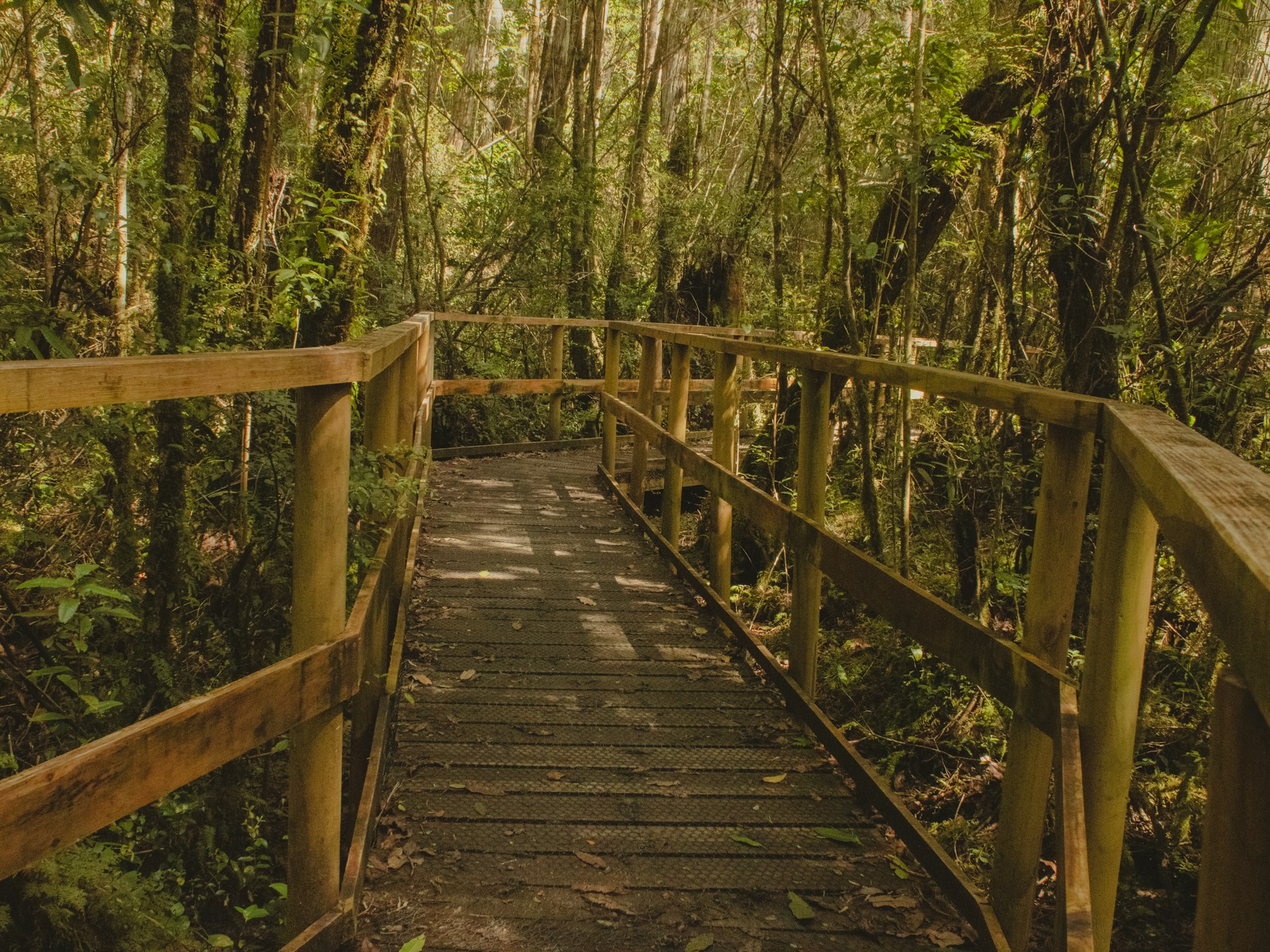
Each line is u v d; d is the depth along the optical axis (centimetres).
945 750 449
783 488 729
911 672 479
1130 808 386
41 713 294
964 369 524
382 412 362
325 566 218
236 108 530
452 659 423
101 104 432
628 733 362
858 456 708
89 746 147
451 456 877
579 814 304
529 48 1465
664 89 1441
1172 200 461
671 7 1287
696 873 275
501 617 476
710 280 1184
